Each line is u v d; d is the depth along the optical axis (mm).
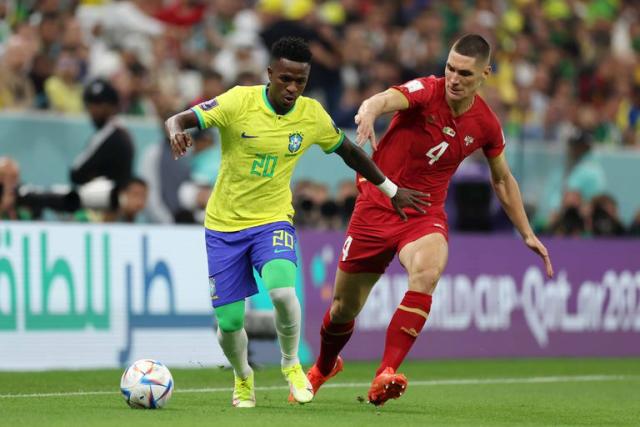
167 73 54750
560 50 71250
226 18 60500
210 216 25125
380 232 26781
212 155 46219
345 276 27578
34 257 37625
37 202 38688
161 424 21156
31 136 42656
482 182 49625
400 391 24000
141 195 42875
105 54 53531
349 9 65125
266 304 41312
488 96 61562
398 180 26938
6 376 34781
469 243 47656
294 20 58969
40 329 37594
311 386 25766
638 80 74188
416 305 25234
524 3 72250
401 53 64125
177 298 40625
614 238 52688
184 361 40594
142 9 56875
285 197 25219
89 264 38781
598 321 50750
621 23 78562
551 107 63719
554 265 49750
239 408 25109
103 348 38812
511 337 48344
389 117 53781
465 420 24125
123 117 48594
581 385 37188
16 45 49438
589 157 54344
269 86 24641
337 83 58125
